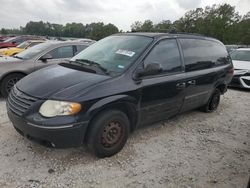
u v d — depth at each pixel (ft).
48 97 11.94
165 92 15.60
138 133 16.66
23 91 12.84
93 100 12.21
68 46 25.70
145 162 13.41
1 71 21.71
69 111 11.68
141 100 14.33
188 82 17.19
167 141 15.93
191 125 18.83
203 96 19.44
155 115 15.58
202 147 15.60
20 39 73.26
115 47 15.90
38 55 23.75
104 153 13.15
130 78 13.80
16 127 12.82
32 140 12.43
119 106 13.42
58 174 11.96
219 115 21.52
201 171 13.07
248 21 127.54
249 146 16.22
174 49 16.67
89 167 12.59
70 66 15.06
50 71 14.57
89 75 13.50
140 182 11.84
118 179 11.92
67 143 11.95
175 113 17.25
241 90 32.30
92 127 12.50
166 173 12.66
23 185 11.14
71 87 12.33
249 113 22.68
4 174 11.75
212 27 124.57
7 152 13.43
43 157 13.15
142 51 14.82
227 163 14.02
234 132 18.25
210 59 19.90
